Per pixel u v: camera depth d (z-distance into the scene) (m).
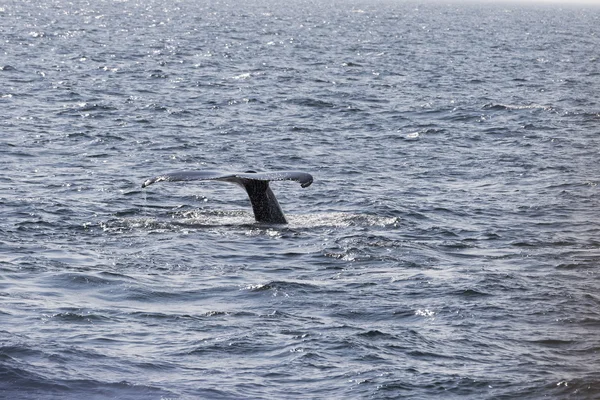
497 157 63.91
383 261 34.94
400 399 20.88
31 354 22.84
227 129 73.88
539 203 48.72
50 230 39.09
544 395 21.12
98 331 25.20
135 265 33.41
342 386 21.64
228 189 50.00
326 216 42.97
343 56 162.38
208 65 136.12
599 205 48.62
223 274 32.53
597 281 32.34
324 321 26.92
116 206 44.94
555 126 80.31
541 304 29.00
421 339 25.25
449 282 31.56
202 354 23.59
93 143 64.44
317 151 65.06
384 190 51.53
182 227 39.91
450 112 88.25
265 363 23.06
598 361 23.52
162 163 58.69
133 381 21.59
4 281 30.25
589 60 174.50
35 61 128.25
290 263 34.50
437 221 43.69
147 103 88.25
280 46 183.75
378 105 93.25
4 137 64.75
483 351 24.30
